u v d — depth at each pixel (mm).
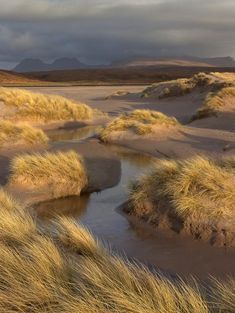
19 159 12023
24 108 24875
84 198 11062
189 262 7090
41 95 27469
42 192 11023
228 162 10500
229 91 25828
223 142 17188
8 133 17422
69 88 66938
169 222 8625
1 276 5020
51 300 4594
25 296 4609
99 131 21125
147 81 129250
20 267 5184
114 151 17172
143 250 7609
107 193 11484
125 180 12719
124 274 5031
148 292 4633
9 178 11664
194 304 4387
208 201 8422
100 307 4363
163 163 10117
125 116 21234
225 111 24062
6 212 7840
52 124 25000
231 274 6617
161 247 7730
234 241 7730
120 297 4480
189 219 8273
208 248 7633
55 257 5508
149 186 9609
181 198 8562
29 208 9969
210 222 8109
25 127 18406
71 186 11328
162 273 6672
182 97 36906
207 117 24109
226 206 8281
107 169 13789
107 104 37750
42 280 4918
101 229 8734
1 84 85188
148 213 9156
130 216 9438
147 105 35469
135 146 17859
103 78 135500
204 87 36375
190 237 8109
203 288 6027
